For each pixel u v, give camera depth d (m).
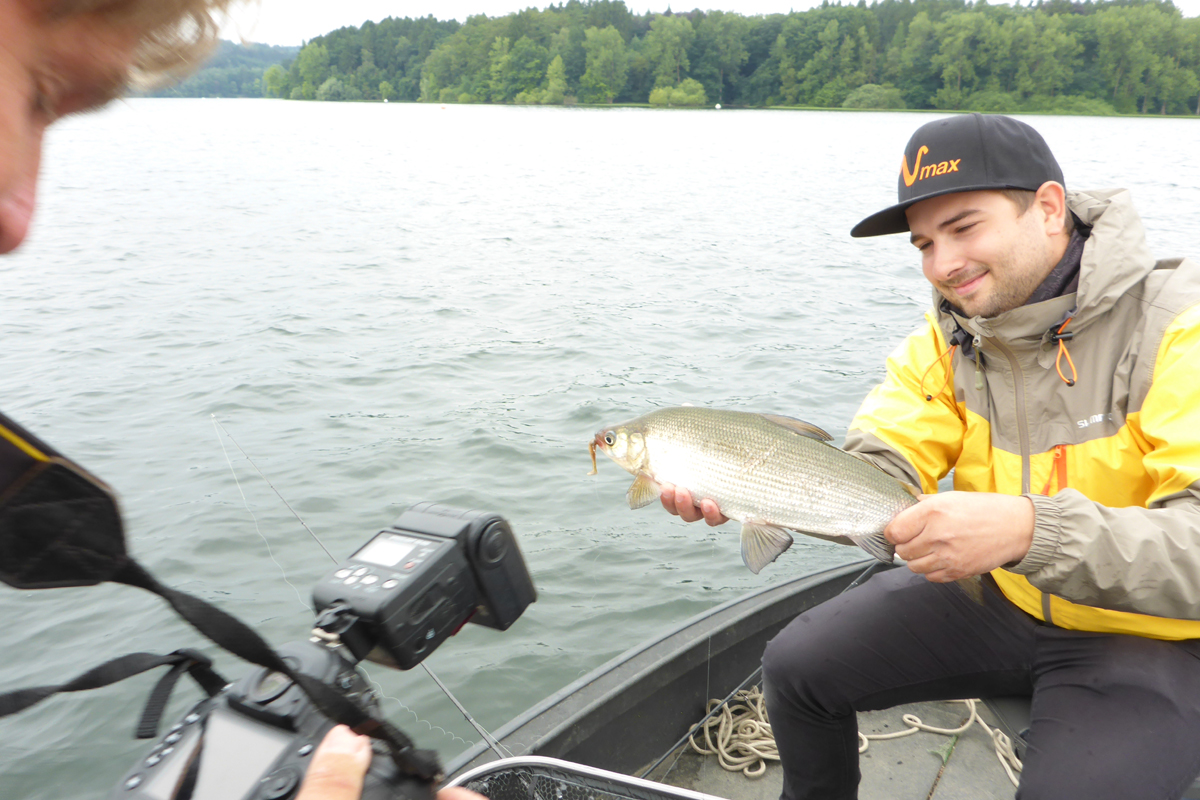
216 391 7.82
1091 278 2.08
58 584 0.64
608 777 1.64
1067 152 41.50
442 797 1.00
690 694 3.15
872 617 2.35
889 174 35.03
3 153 0.55
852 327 10.96
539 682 4.11
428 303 12.13
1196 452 1.88
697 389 8.30
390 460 6.38
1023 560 1.88
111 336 9.77
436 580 1.21
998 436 2.34
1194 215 21.05
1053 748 1.98
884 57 101.31
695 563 5.15
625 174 34.50
